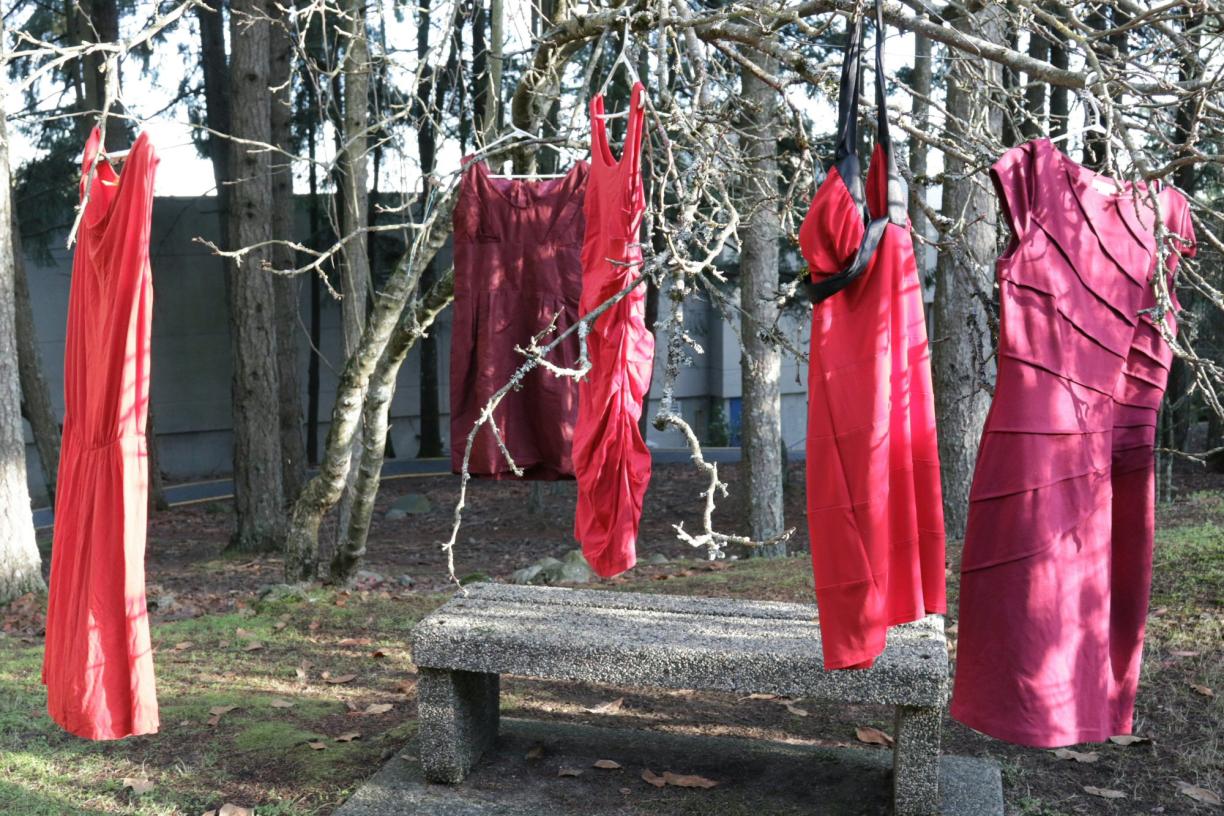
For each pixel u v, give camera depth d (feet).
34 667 17.42
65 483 10.41
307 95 54.54
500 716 14.69
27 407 44.42
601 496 10.46
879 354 8.09
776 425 36.37
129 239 9.47
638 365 10.36
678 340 7.93
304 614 20.99
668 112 11.91
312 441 79.61
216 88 60.80
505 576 33.22
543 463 15.19
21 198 60.03
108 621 9.70
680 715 14.83
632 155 9.89
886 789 12.02
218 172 62.03
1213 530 21.38
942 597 8.53
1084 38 9.21
